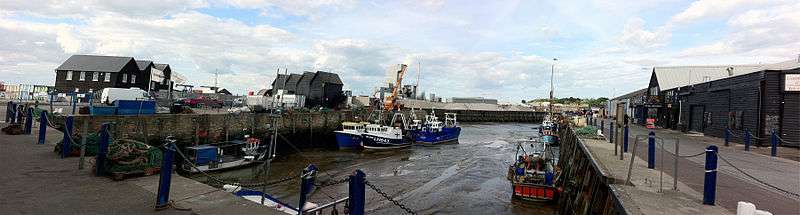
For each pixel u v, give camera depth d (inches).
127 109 876.0
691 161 465.7
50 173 277.7
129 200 221.5
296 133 1338.6
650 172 370.6
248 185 319.3
